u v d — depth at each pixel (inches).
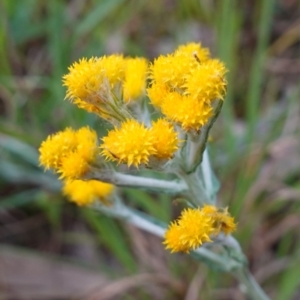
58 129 14.1
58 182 13.4
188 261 12.2
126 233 12.9
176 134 8.4
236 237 11.8
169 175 10.5
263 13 12.6
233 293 12.0
